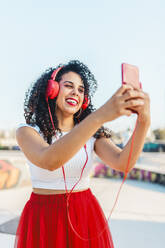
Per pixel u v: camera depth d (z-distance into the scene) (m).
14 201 4.30
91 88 1.18
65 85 1.03
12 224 3.02
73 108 1.04
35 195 1.01
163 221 3.30
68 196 0.98
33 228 0.95
